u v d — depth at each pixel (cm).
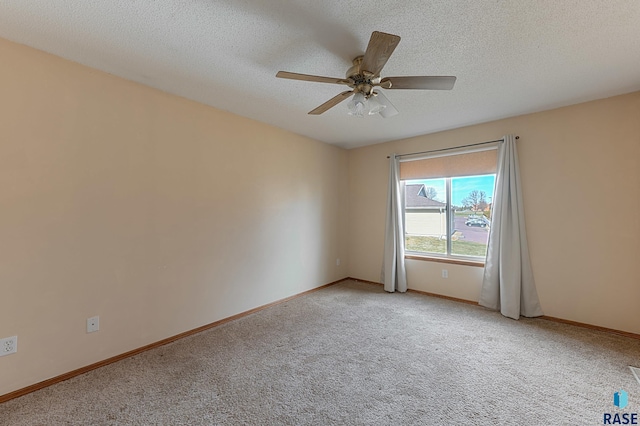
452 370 210
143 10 155
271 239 359
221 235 303
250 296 332
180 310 267
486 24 167
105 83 221
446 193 390
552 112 302
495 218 331
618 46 189
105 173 220
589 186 283
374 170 457
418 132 388
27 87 187
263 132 349
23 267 184
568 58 204
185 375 204
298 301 371
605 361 221
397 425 156
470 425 156
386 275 418
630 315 264
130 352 233
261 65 213
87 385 192
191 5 151
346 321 303
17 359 182
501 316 315
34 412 166
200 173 284
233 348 244
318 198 433
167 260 258
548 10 155
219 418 161
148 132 246
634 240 262
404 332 275
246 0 148
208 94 264
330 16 161
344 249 485
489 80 237
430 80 181
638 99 260
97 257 216
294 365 217
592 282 282
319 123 351
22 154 184
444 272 384
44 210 192
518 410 168
